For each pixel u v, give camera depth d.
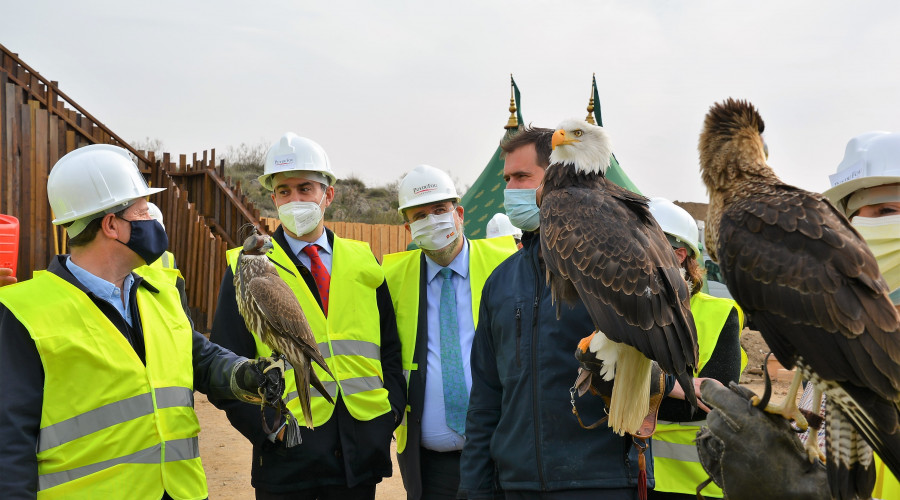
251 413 4.20
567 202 3.27
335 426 4.47
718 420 2.63
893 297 3.08
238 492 7.60
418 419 4.66
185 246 14.48
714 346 4.03
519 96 11.60
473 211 12.68
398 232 21.58
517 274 3.69
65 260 3.39
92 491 3.11
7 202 12.85
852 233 2.70
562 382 3.39
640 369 3.00
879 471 2.90
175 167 15.66
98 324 3.20
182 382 3.45
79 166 3.29
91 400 3.14
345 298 4.65
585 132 3.47
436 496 4.70
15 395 2.99
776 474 2.52
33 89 13.76
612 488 3.29
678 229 4.25
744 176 3.06
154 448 3.26
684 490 4.16
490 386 3.80
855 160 3.20
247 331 4.43
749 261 2.79
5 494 2.88
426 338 4.80
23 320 3.05
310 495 4.50
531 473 3.38
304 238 4.82
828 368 2.52
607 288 3.00
